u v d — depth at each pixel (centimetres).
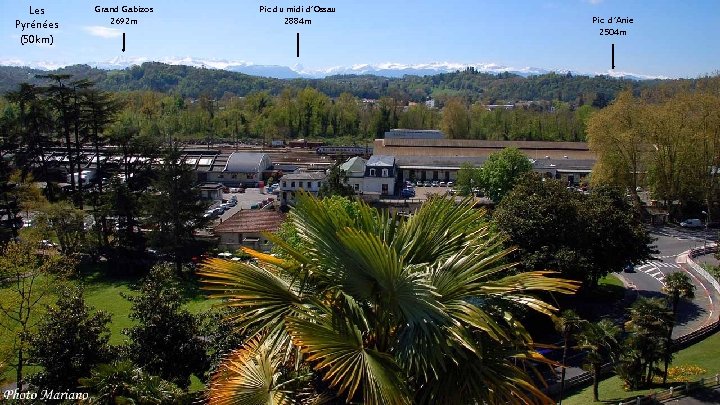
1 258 3512
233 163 10319
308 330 879
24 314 3434
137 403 1902
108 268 5950
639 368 3095
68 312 2519
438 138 12744
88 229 6531
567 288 980
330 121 16000
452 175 10156
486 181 7906
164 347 2592
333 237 973
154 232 5716
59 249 6188
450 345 880
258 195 9375
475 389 902
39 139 7069
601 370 3434
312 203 1001
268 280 991
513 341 962
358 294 962
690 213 7556
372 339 934
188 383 2623
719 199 7475
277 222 6406
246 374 1041
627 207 5209
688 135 7175
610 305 4647
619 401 2892
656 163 7450
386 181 9075
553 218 4197
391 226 1114
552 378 3388
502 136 14025
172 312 2642
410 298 916
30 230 5712
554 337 4019
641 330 3081
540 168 9931
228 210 8250
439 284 958
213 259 1022
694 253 5978
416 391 909
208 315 2730
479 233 1111
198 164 10350
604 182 7488
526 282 980
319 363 887
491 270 991
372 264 918
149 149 6925
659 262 5800
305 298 973
